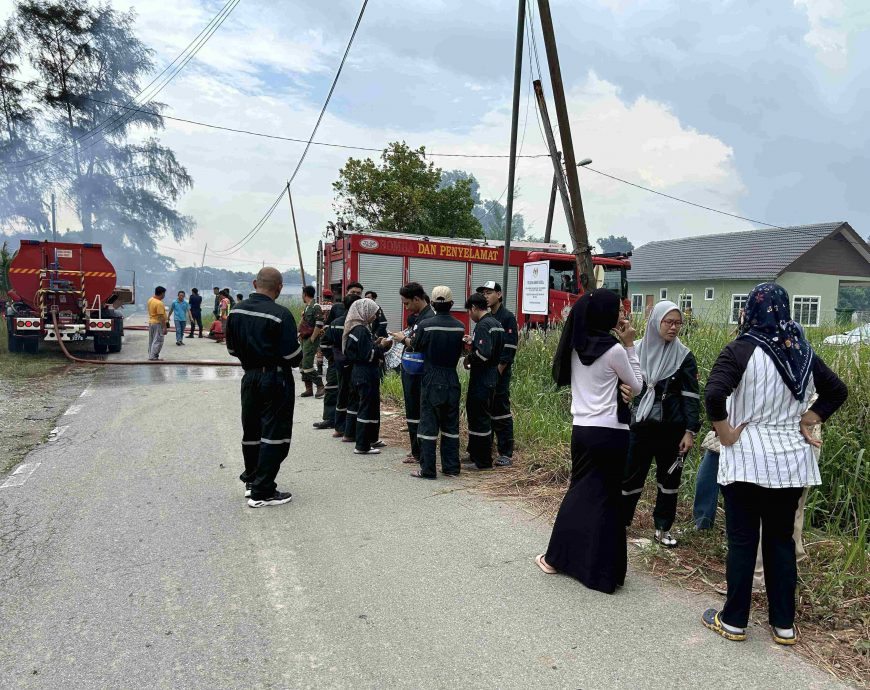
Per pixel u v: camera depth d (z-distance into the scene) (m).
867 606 3.15
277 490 4.99
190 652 2.73
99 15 36.72
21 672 2.56
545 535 4.18
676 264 33.44
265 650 2.75
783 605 2.84
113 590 3.29
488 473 5.64
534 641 2.86
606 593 3.34
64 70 35.97
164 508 4.57
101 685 2.48
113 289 14.58
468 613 3.11
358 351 6.10
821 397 2.78
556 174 8.99
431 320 5.38
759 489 2.78
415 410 5.82
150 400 9.05
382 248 13.41
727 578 2.91
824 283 28.16
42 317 13.59
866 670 2.66
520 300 14.73
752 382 2.76
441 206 23.23
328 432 7.32
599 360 3.42
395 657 2.71
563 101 8.27
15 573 3.47
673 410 3.88
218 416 7.97
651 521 4.42
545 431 6.32
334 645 2.80
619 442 3.41
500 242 15.13
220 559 3.70
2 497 4.75
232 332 4.52
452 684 2.52
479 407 5.64
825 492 4.34
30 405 8.46
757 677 2.60
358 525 4.30
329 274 14.66
